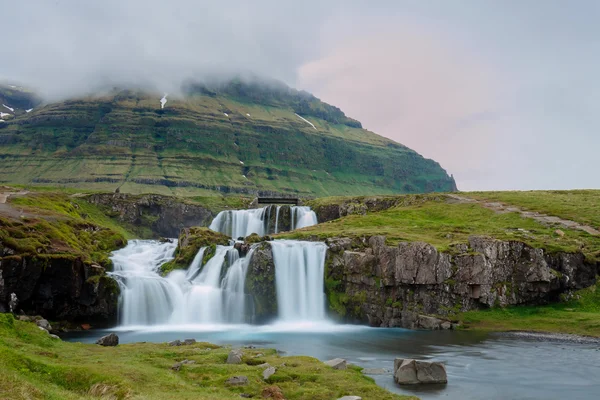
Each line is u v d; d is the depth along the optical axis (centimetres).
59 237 10681
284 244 11006
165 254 12988
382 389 4444
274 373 4750
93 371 4028
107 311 9725
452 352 6850
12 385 3067
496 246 9862
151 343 6669
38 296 9162
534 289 9756
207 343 6531
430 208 17012
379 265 10112
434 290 9606
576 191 18812
